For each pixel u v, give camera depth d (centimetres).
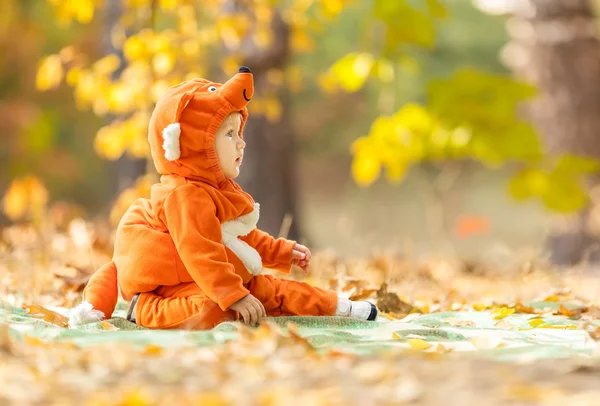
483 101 1398
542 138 1544
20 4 2383
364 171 1423
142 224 528
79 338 432
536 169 1453
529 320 570
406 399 310
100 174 2839
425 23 1311
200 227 505
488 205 3447
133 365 361
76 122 2728
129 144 1077
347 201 3831
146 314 516
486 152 1402
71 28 2434
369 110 3594
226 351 389
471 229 2219
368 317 534
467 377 345
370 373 345
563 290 758
